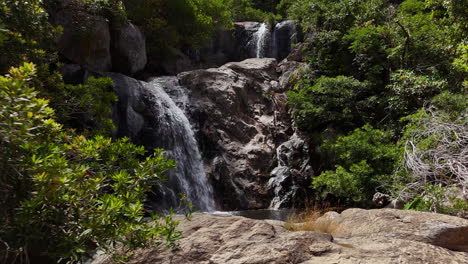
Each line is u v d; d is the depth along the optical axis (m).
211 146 15.08
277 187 14.34
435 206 6.55
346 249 3.12
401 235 3.91
